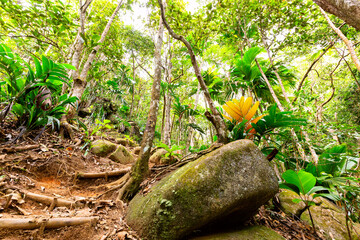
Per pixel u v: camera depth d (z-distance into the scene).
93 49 4.58
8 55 2.21
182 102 9.03
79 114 6.00
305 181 1.90
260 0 4.23
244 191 1.56
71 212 1.57
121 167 3.14
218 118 2.62
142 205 1.70
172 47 7.32
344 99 6.01
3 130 2.29
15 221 1.13
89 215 1.58
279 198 2.75
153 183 2.09
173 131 11.40
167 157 3.28
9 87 2.50
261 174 1.73
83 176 2.31
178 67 8.13
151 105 2.49
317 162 2.62
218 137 2.53
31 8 3.68
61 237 1.24
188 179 1.58
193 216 1.45
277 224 2.25
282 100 5.65
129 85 9.27
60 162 2.34
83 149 3.12
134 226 1.56
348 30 3.96
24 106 2.48
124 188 2.10
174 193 1.53
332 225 2.19
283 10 4.21
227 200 1.49
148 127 2.41
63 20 3.91
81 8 4.13
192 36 4.60
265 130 2.62
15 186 1.58
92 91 6.70
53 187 1.96
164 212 1.48
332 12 1.04
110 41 6.80
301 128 2.53
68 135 3.33
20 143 2.31
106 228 1.51
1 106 2.65
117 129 7.23
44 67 2.49
